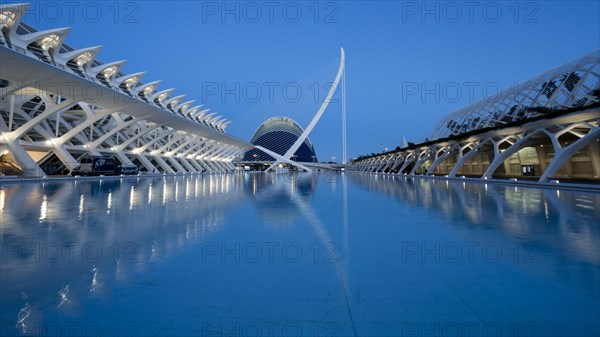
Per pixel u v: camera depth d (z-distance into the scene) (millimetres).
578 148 16781
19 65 18672
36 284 2975
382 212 7625
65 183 20453
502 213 7387
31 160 23438
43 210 7945
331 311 2438
